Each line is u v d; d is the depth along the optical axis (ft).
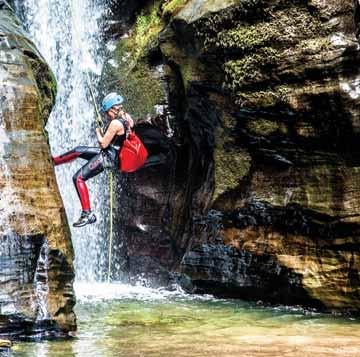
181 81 40.98
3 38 27.30
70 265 25.90
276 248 35.27
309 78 33.22
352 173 32.65
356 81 31.99
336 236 33.06
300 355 22.66
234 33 35.63
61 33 48.42
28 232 24.67
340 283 32.78
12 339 24.36
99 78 46.34
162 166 44.16
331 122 32.78
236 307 34.60
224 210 37.32
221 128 37.47
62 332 25.48
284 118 34.19
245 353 22.98
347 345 24.53
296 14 33.94
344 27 32.68
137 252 44.75
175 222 42.98
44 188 25.86
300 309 34.14
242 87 35.14
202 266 38.96
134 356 22.48
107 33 47.57
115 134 28.27
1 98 25.84
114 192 45.42
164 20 42.91
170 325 28.99
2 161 25.09
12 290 24.23
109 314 31.71
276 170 35.58
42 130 26.76
